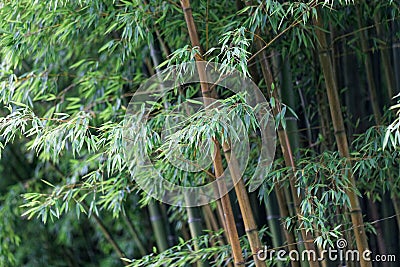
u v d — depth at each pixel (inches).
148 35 133.1
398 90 147.9
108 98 161.5
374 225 146.7
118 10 139.0
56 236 222.5
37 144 125.8
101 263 213.8
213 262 141.9
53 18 144.3
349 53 153.6
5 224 195.3
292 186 131.3
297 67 153.6
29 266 213.9
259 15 119.9
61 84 178.7
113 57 163.9
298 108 153.6
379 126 127.6
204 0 138.7
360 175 129.8
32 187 200.8
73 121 125.1
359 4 144.8
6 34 142.7
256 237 124.3
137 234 188.4
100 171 150.0
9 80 144.0
